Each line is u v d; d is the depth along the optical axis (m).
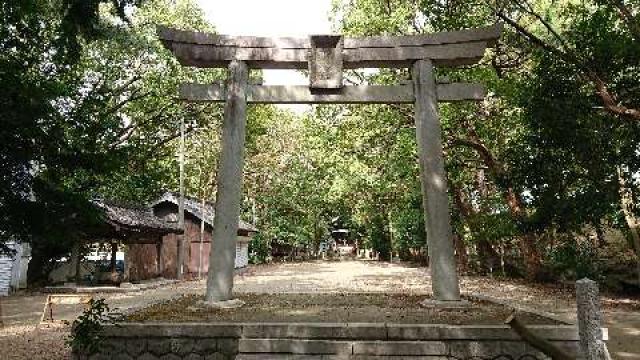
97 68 20.81
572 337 6.76
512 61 16.52
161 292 18.94
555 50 12.41
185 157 32.47
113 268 21.62
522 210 20.22
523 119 14.91
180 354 7.19
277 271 32.59
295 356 6.98
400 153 20.38
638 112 11.19
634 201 13.91
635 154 13.02
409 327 7.05
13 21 7.35
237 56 10.65
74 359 7.22
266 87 10.61
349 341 6.98
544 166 14.32
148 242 22.77
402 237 36.75
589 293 3.86
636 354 7.77
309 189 46.06
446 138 20.23
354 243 75.62
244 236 36.78
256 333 7.19
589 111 12.71
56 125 6.61
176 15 23.00
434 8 14.78
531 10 12.88
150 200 28.66
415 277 24.88
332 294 12.38
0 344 9.09
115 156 7.32
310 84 10.36
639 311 12.41
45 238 6.40
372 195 36.75
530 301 14.13
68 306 14.79
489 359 6.83
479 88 10.49
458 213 26.80
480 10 14.35
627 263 17.02
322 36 10.44
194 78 23.19
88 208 6.66
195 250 29.19
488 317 8.23
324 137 22.09
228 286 9.80
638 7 12.49
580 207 13.75
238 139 10.28
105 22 19.11
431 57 10.58
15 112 5.92
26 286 20.33
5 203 6.11
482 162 22.66
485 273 26.08
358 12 18.16
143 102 24.30
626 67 12.60
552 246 22.88
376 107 19.81
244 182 43.62
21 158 6.08
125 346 7.25
